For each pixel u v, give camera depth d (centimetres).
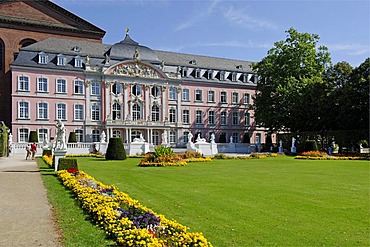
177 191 1548
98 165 2917
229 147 6044
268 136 6316
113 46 6612
